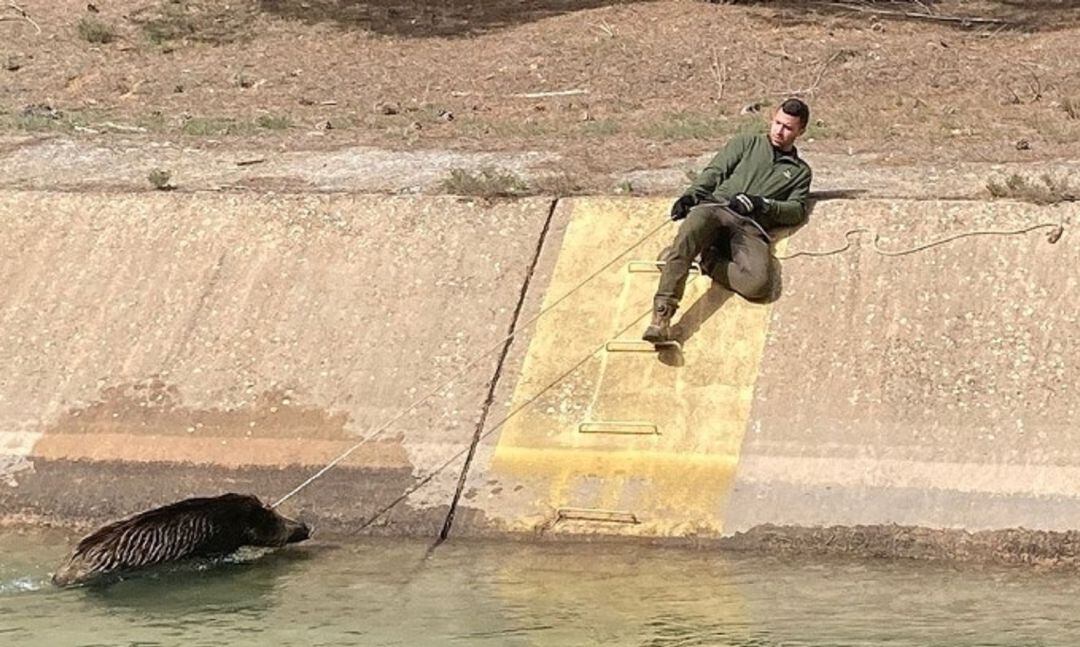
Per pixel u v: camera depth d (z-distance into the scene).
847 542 8.83
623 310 10.36
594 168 12.52
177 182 12.27
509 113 15.34
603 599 8.09
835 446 9.30
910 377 9.63
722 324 10.12
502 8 19.19
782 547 8.87
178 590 8.30
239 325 10.59
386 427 9.83
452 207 11.34
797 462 9.25
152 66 17.12
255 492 9.53
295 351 10.38
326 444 9.76
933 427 9.32
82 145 13.59
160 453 9.82
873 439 9.30
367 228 11.20
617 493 9.24
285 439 9.82
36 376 10.42
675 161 12.76
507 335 10.33
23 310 10.88
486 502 9.30
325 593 8.22
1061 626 7.56
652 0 19.14
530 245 10.95
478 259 10.88
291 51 17.59
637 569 8.58
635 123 14.57
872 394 9.57
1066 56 16.81
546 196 11.43
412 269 10.85
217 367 10.34
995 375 9.57
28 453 9.91
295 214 11.38
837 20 18.47
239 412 10.03
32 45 17.75
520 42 17.72
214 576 8.53
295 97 16.03
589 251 10.83
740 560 8.72
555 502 9.25
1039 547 8.62
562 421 9.72
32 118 14.59
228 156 13.23
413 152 13.30
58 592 8.30
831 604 7.96
